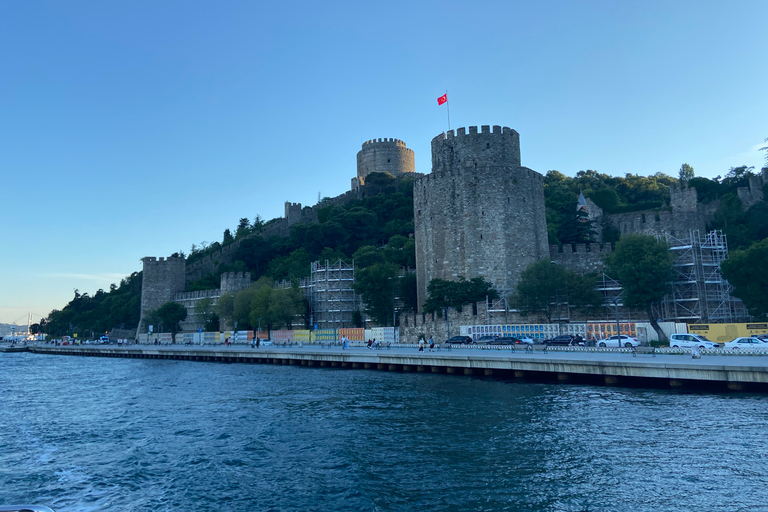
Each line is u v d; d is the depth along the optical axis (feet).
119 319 475.72
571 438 71.97
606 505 50.24
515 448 68.49
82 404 124.67
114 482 62.39
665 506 49.52
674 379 107.55
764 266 154.61
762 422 75.97
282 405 107.45
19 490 60.34
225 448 75.31
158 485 60.85
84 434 89.51
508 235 236.22
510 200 239.91
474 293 218.18
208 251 520.83
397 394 115.14
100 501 56.39
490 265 233.55
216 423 92.84
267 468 65.26
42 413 112.88
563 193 358.64
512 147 248.73
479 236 236.22
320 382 142.82
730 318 189.26
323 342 251.39
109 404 123.03
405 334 234.58
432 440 74.02
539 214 250.57
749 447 64.75
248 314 310.86
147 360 275.18
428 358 149.28
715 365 97.71
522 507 50.60
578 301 197.06
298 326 308.60
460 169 242.58
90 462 71.31
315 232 399.44
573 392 107.96
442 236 244.42
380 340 225.56
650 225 279.08
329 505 53.01
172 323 372.79
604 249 243.40
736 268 162.40
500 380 131.34
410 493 55.06
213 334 325.21
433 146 265.13
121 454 75.05
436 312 222.07
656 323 165.07
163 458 71.61
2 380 186.50
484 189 238.68
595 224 314.55
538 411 89.61
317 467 64.75
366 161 503.20
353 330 238.89
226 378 164.76
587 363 114.21
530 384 122.31
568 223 292.40
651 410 86.69
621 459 62.49
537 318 206.49
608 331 174.09
